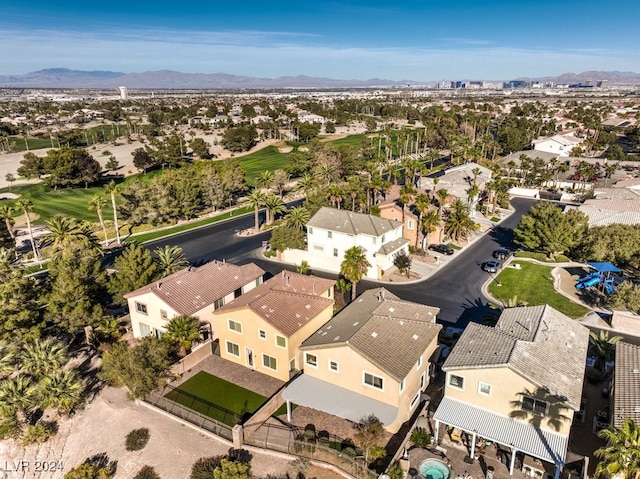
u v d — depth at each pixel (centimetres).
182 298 4356
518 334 3281
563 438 2742
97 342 4459
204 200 9450
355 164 11888
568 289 5516
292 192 10906
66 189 11206
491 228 8062
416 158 14862
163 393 3712
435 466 2898
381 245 6000
